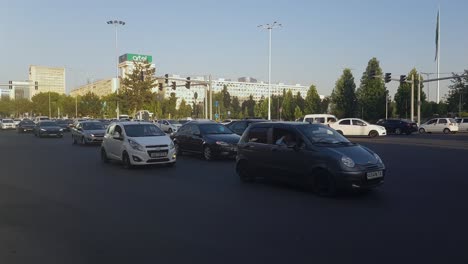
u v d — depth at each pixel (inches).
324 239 241.8
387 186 416.8
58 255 218.7
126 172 543.5
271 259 209.2
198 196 373.7
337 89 2915.8
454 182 439.8
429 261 204.2
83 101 3878.0
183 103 4146.2
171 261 207.6
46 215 306.2
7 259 213.0
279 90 6983.3
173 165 605.3
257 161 433.4
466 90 2261.3
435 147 926.4
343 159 355.3
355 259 207.9
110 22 2564.0
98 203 346.9
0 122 2464.3
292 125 409.4
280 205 333.4
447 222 276.4
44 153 834.8
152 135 602.9
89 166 613.0
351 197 362.9
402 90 2849.4
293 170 391.9
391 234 250.2
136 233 258.1
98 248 229.6
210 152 660.1
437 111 2802.7
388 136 1472.7
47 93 4648.1
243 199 358.3
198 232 258.7
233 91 6722.4
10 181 470.6
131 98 2262.6
